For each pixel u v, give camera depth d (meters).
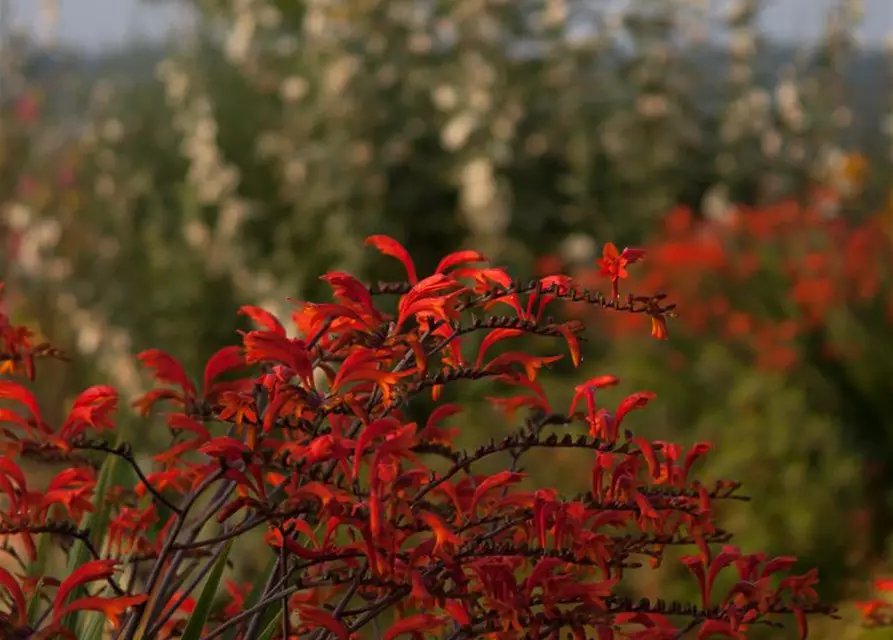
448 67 8.22
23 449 1.61
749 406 5.50
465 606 1.59
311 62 8.34
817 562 4.63
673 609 1.69
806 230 6.99
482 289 1.70
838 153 9.08
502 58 8.25
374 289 1.75
